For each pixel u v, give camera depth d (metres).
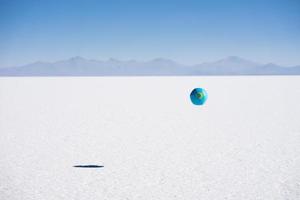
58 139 11.75
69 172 8.18
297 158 9.22
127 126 14.30
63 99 25.91
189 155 9.59
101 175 7.95
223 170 8.24
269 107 20.23
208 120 15.77
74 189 7.10
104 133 12.79
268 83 44.81
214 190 6.98
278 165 8.62
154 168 8.44
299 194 6.75
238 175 7.88
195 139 11.67
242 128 13.66
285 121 15.27
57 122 15.42
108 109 19.95
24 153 9.90
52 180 7.64
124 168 8.45
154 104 22.39
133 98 26.42
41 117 16.97
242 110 19.06
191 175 7.90
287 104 21.59
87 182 7.50
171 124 14.73
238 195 6.72
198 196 6.69
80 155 9.66
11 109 20.14
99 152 9.97
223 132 12.87
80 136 12.26
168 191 6.95
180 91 33.47
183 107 20.70
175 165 8.66
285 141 11.27
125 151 10.06
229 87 37.94
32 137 12.11
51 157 9.47
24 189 7.11
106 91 33.97
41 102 23.89
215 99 24.88
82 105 22.03
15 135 12.48
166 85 43.34
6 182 7.52
